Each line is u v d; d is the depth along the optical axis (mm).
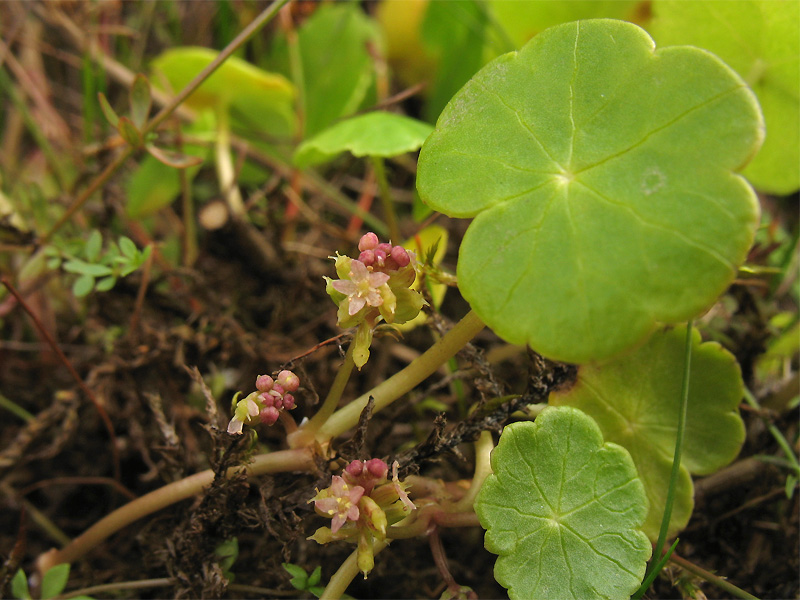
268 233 102
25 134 125
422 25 127
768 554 85
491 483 69
